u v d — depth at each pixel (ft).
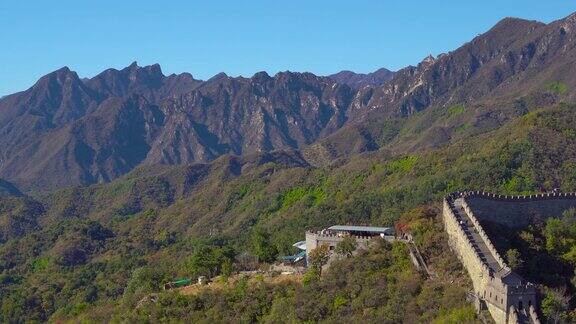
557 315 351.05
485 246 412.16
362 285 448.65
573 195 472.44
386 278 444.55
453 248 439.22
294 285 497.46
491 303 366.43
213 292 528.63
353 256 489.26
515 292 353.31
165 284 618.03
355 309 432.66
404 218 537.65
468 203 456.04
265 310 486.38
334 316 435.53
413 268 440.86
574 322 352.90
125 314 555.69
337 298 451.12
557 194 476.95
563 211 467.52
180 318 510.58
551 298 355.56
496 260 392.47
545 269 411.34
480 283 383.86
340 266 478.18
